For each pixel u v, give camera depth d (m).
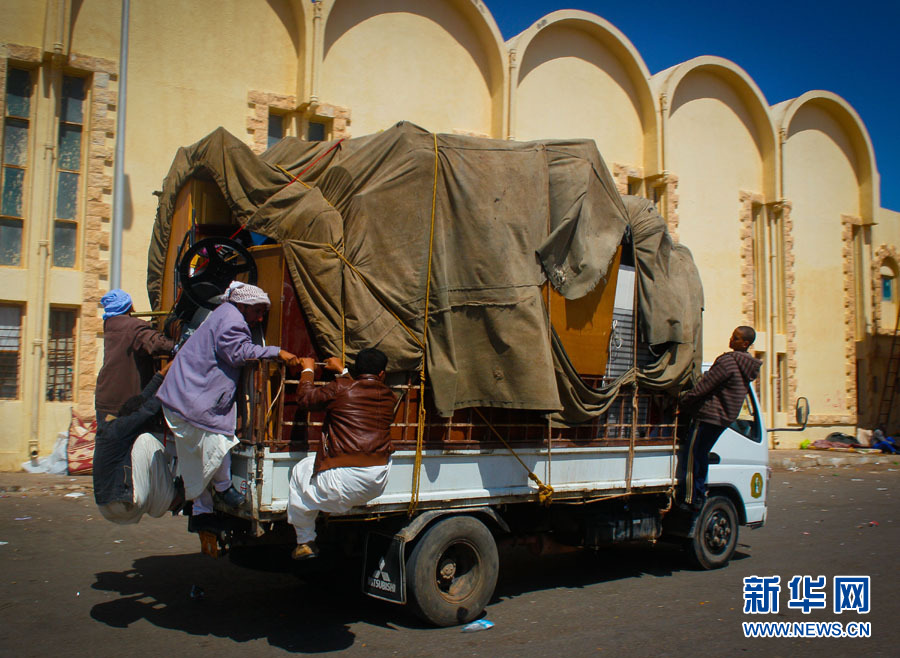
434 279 5.58
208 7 13.17
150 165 12.59
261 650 4.94
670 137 19.22
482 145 5.93
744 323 20.36
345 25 14.54
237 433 5.17
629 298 7.00
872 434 21.95
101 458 5.28
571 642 5.25
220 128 6.10
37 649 4.84
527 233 5.88
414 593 5.34
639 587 6.94
